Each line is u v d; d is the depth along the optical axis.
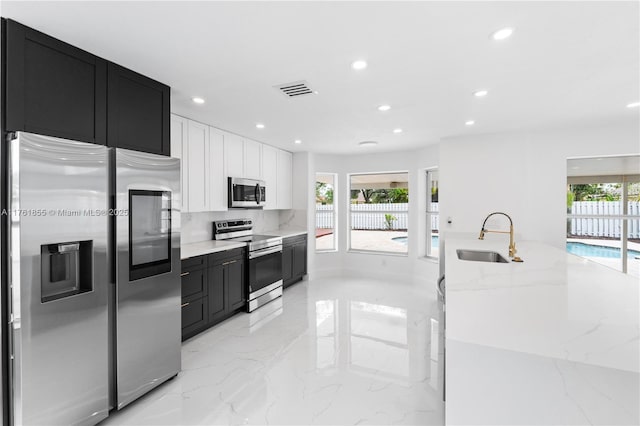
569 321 1.11
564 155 3.62
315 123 3.38
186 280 2.87
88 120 1.77
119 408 1.85
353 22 1.50
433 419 1.85
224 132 3.69
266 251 4.01
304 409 1.95
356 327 3.24
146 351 2.02
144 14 1.42
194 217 3.70
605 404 0.81
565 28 1.54
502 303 1.33
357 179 5.71
